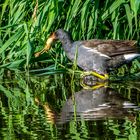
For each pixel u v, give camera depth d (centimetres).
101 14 1359
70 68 1434
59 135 908
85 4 1330
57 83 1321
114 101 1140
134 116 1019
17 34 1395
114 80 1342
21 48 1415
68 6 1400
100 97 1182
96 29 1428
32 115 1041
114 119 999
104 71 1350
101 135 903
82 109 1083
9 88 1279
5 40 1484
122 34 1412
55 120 1001
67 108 1095
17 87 1285
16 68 1448
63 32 1377
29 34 1397
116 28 1356
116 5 1321
